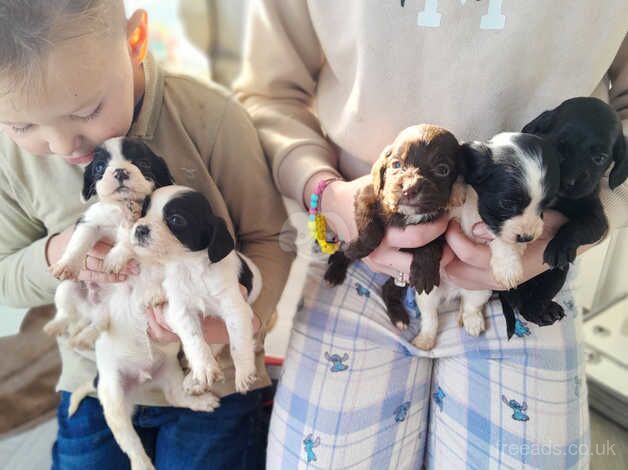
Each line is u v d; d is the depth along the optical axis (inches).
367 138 46.4
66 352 50.8
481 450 44.7
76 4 32.1
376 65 43.0
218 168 48.7
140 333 42.2
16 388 66.6
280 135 51.0
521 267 35.3
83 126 36.4
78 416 49.9
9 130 36.2
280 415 48.1
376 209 37.6
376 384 46.6
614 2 37.6
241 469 50.4
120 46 36.5
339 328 47.8
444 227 36.5
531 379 43.4
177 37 63.4
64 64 32.2
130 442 43.8
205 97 48.1
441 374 48.3
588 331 70.0
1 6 30.2
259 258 48.7
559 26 38.8
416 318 48.2
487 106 41.9
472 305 44.6
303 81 55.9
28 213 46.8
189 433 50.0
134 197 35.9
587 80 40.3
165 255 35.7
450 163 33.8
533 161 32.2
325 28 47.4
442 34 40.7
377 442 46.2
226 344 47.0
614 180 36.0
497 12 39.2
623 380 63.3
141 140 39.6
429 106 43.6
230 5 61.3
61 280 39.8
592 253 68.5
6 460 60.5
